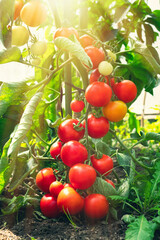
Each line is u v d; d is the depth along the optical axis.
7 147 0.76
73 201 0.77
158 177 0.85
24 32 0.80
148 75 1.02
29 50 0.89
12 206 0.86
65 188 0.79
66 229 0.78
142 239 0.68
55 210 0.83
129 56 1.04
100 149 0.89
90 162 0.81
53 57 1.03
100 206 0.77
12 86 0.79
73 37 0.75
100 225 0.78
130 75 1.03
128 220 0.77
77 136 0.81
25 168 0.81
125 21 1.20
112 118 0.80
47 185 0.87
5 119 0.83
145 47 0.94
